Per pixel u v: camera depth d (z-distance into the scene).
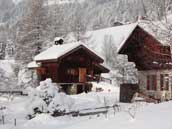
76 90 46.09
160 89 36.25
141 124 12.73
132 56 38.50
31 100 23.00
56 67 44.62
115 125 13.36
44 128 17.94
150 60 35.84
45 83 23.52
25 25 57.41
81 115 22.75
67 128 14.95
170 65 33.34
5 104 29.73
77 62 46.31
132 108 20.44
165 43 24.97
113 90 50.69
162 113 14.56
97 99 33.88
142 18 24.55
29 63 53.66
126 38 37.53
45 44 58.00
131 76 56.66
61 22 64.94
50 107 22.42
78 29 70.62
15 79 44.75
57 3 66.69
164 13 22.86
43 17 57.78
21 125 19.97
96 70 50.75
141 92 34.12
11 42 107.62
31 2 58.47
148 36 34.28
